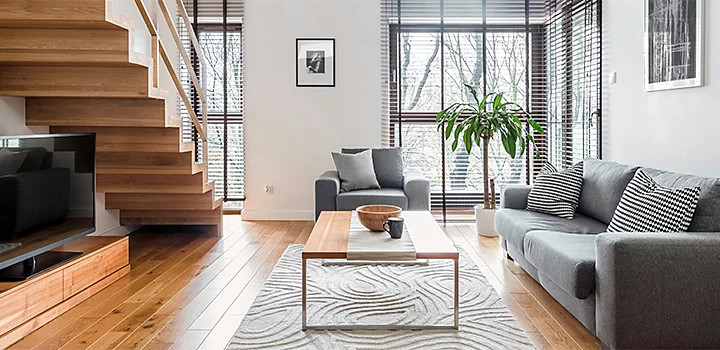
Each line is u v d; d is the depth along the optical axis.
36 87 3.25
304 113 5.98
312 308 2.99
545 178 4.02
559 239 3.00
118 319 2.85
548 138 6.04
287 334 2.62
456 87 6.12
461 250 4.43
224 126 6.11
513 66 6.12
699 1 3.24
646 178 2.93
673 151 3.61
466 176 6.20
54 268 2.91
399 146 5.95
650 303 2.27
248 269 3.88
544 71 6.07
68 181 3.24
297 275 3.66
